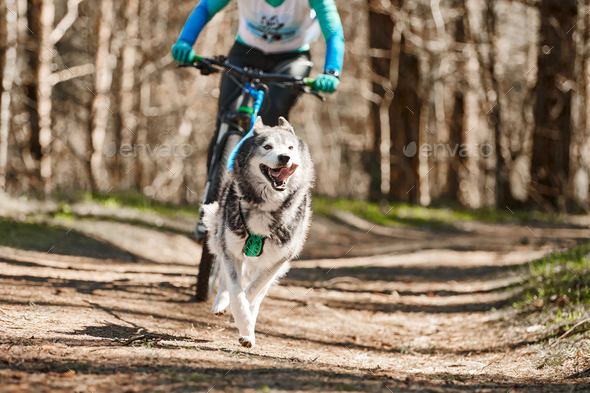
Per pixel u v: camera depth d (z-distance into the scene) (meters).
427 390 3.73
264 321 6.23
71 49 25.44
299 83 5.64
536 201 22.55
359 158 38.28
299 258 12.54
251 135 5.01
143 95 24.05
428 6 26.23
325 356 4.95
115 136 22.92
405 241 16.09
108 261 9.71
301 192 5.02
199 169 28.27
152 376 3.47
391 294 8.56
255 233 4.86
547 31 21.75
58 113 25.44
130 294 6.70
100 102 19.81
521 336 5.77
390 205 23.39
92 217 12.71
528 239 14.59
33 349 3.85
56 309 5.37
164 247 11.67
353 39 28.23
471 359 5.23
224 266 4.89
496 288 8.41
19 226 10.73
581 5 21.75
